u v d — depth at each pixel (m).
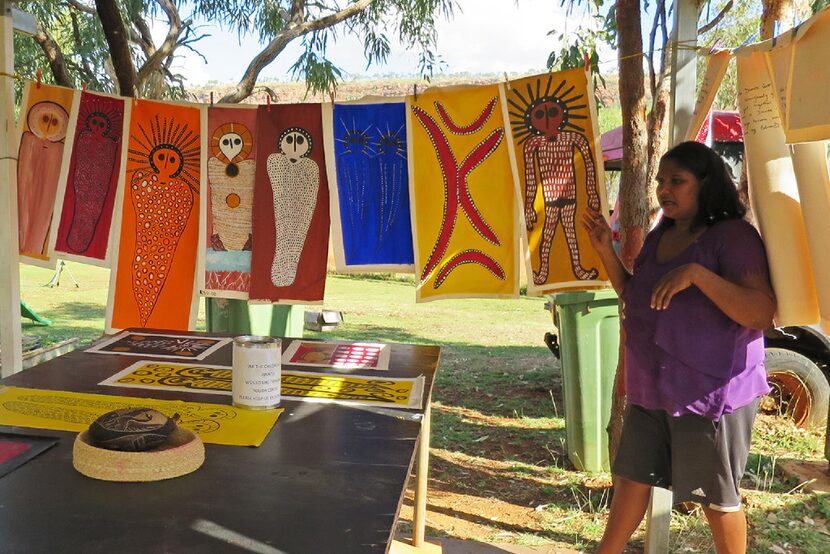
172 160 3.71
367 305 13.02
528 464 4.94
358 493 1.63
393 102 3.59
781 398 5.87
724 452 2.62
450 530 3.82
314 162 3.66
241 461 1.80
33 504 1.53
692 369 2.61
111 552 1.34
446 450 5.20
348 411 2.23
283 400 2.32
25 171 3.71
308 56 7.59
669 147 3.45
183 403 2.22
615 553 2.93
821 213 2.62
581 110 3.45
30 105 3.68
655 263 2.80
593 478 4.64
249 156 3.70
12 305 3.68
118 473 1.64
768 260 2.74
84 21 8.44
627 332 2.86
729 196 2.68
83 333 9.17
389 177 3.62
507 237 3.55
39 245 3.74
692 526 3.89
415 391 2.46
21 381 2.40
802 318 2.72
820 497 4.36
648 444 2.80
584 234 3.49
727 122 6.39
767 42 2.61
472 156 3.55
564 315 4.69
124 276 3.72
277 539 1.41
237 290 3.75
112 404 2.18
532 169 3.50
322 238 3.70
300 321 5.68
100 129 3.69
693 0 3.33
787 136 2.49
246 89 6.55
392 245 3.66
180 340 3.14
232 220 3.73
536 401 6.64
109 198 3.71
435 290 3.58
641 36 3.82
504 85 3.51
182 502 1.56
